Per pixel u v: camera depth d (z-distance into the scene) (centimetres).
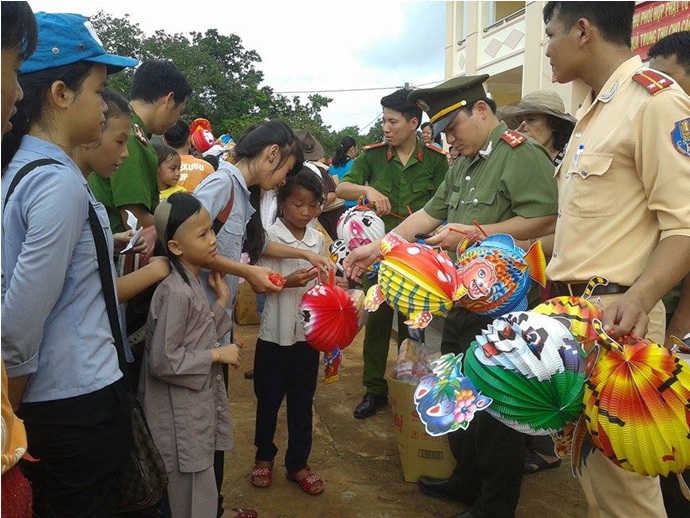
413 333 312
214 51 2475
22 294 135
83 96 155
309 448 292
